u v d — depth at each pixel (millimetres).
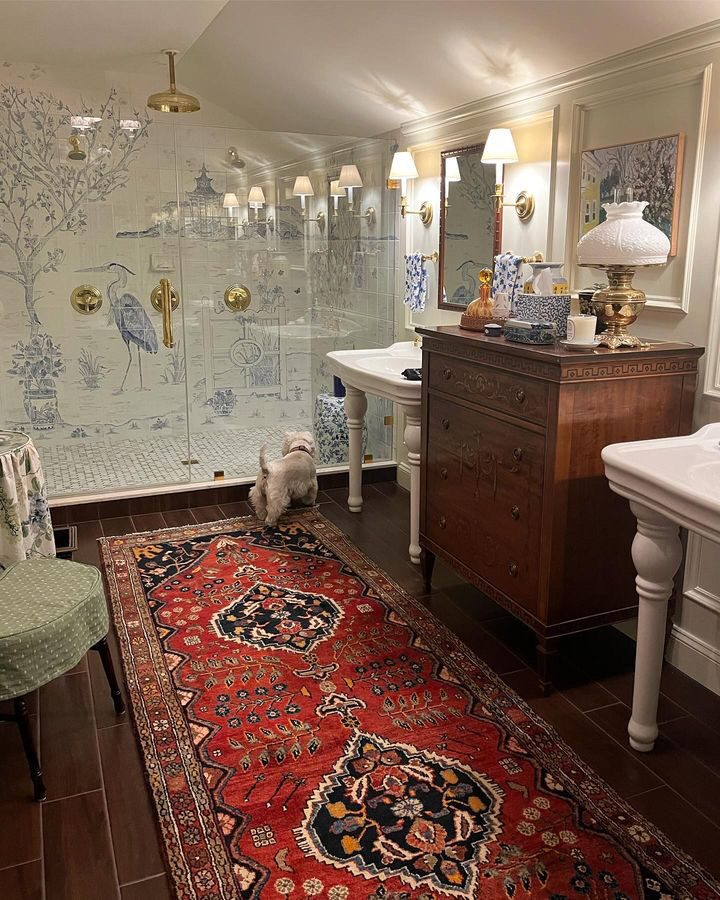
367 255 4219
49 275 3738
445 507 2811
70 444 3932
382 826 1768
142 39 3502
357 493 3896
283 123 4422
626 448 1978
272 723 2158
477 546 2621
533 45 2564
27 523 2639
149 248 3873
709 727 2174
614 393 2178
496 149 2863
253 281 4121
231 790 1888
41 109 3570
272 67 3660
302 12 2971
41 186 3639
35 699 2320
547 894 1581
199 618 2766
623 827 1772
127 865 1676
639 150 2381
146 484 4004
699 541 2359
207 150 3883
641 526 1929
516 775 1946
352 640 2613
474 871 1640
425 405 2873
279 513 3686
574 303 2732
